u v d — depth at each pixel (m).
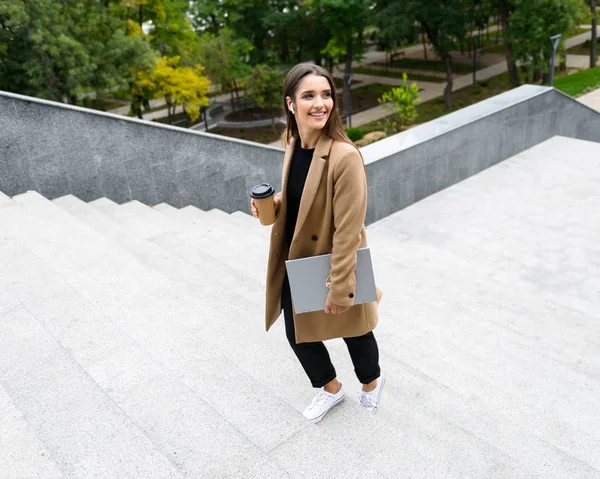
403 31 29.95
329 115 2.19
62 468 2.28
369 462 2.44
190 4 34.25
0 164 6.14
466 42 35.16
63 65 20.30
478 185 10.31
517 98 11.47
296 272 2.32
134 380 2.88
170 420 2.61
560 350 4.59
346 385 3.30
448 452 2.71
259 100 31.03
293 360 3.24
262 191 2.33
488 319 5.04
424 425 2.96
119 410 2.60
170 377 2.90
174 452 2.44
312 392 2.98
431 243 8.27
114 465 2.29
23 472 2.14
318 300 2.36
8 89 20.80
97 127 6.71
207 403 2.70
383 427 2.70
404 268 6.52
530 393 3.79
